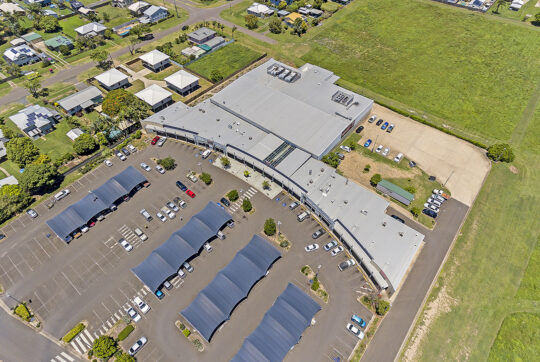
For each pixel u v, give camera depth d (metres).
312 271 98.62
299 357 83.19
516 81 166.75
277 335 83.44
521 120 147.00
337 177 116.69
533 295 94.81
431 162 130.12
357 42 195.12
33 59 179.75
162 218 110.69
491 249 104.69
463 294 94.75
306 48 190.62
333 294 93.94
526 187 122.25
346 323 88.69
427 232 108.19
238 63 178.75
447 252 103.56
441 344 85.94
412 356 84.06
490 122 146.25
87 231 107.50
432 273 98.69
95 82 167.00
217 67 175.75
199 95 157.50
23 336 86.38
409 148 135.12
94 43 190.75
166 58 173.38
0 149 128.75
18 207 110.00
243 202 110.31
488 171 127.12
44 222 109.94
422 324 89.06
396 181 122.88
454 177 124.88
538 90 161.38
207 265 100.06
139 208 114.00
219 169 126.31
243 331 87.44
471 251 104.00
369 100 146.00
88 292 94.38
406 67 176.12
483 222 111.44
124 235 106.94
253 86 149.12
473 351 84.94
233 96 144.00
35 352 83.81
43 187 118.88
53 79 168.25
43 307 91.50
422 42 194.38
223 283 92.25
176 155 131.00
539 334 87.62
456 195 118.94
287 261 100.69
